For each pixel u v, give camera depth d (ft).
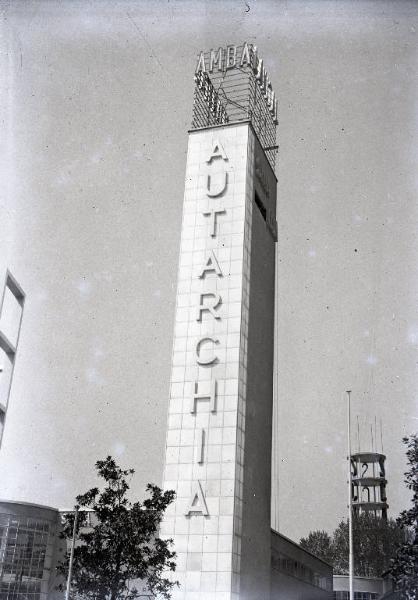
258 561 179.83
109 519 124.36
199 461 173.27
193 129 211.20
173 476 174.29
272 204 225.15
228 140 206.49
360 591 272.31
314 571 243.40
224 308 187.32
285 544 213.25
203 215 199.52
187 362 184.75
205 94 223.71
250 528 176.45
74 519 130.31
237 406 176.55
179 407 180.75
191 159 207.62
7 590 185.57
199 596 161.07
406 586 116.78
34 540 193.57
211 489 170.30
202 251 195.21
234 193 199.21
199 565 163.84
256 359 193.26
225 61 230.27
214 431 175.73
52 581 192.54
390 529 290.15
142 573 124.16
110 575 121.90
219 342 184.14
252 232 200.75
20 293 139.03
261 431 192.13
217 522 166.61
